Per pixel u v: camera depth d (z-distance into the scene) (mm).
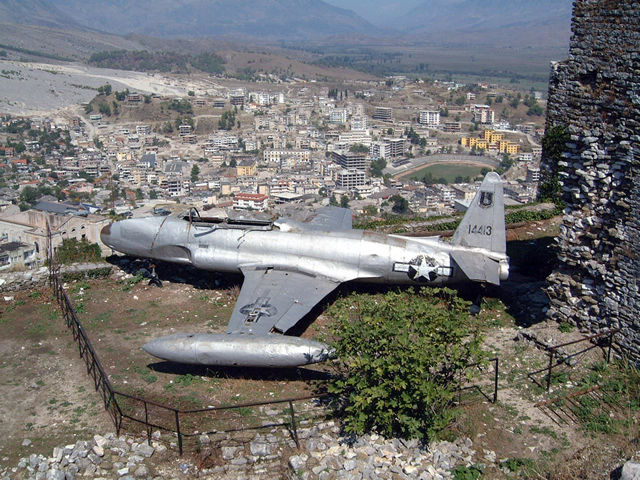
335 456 12312
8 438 13156
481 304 19719
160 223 22500
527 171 188000
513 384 15148
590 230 16141
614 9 15102
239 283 22469
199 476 11945
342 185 176750
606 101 15438
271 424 13492
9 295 21000
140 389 15141
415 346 12594
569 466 12109
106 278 22656
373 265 20953
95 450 12453
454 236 21297
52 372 16031
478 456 12586
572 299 16844
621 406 14133
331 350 15133
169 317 19516
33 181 167000
